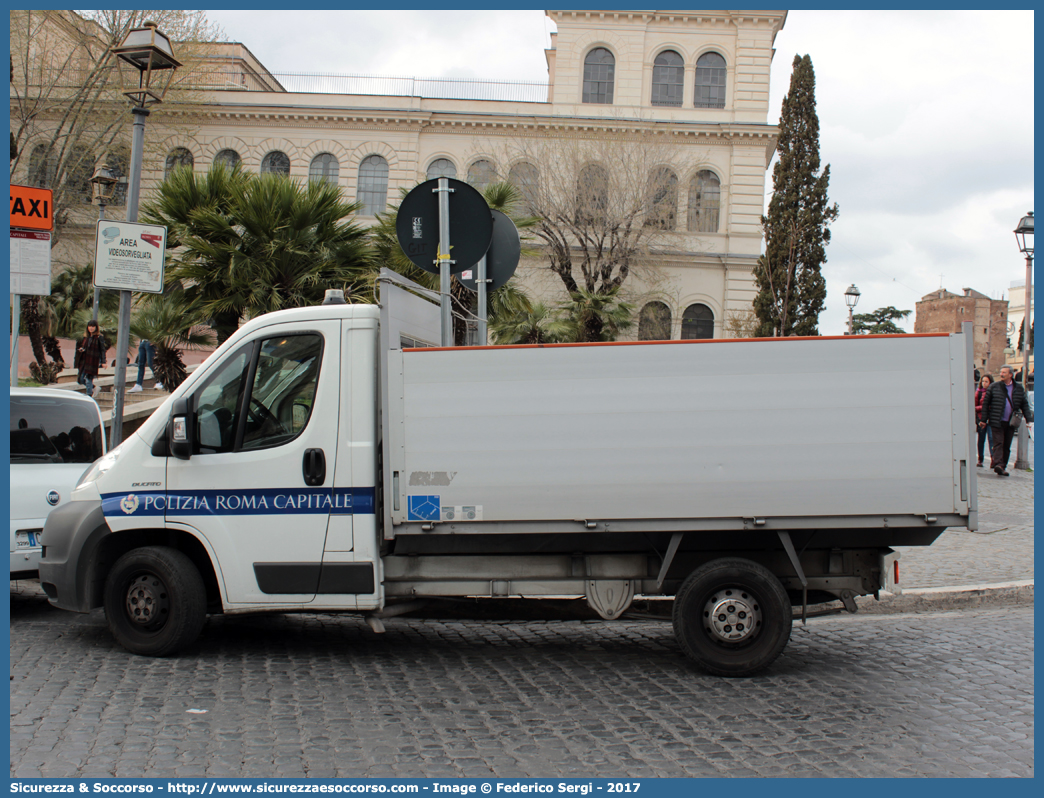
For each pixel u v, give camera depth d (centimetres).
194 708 468
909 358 517
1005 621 708
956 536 1055
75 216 3222
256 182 1501
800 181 3434
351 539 551
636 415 526
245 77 4631
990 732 441
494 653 609
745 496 521
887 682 530
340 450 554
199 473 568
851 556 559
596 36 4041
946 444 516
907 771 388
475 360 535
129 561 574
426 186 660
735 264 3966
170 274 1491
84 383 1928
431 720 455
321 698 492
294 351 568
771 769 389
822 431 518
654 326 3734
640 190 3428
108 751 403
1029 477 1644
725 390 522
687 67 4044
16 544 700
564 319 2680
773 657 531
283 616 725
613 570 563
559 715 464
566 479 529
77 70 2955
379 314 566
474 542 564
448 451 536
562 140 3569
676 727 446
